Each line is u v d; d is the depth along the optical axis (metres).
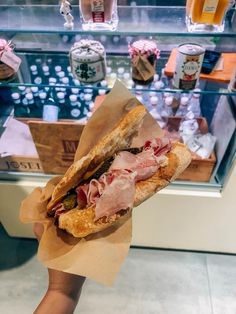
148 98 1.18
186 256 1.49
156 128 0.72
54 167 1.18
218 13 0.82
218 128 1.16
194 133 1.19
